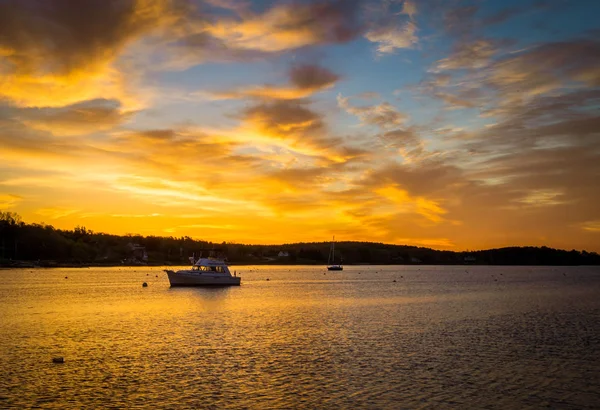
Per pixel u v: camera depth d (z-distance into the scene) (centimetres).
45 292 10325
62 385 3055
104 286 12344
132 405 2723
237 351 4025
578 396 2925
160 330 5094
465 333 4997
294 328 5272
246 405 2741
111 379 3189
